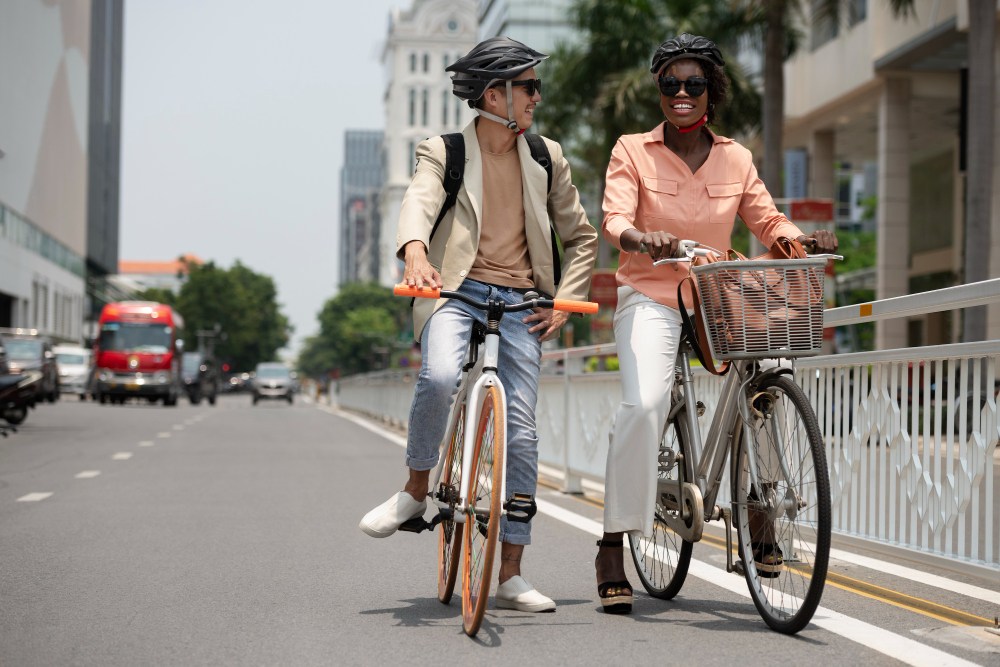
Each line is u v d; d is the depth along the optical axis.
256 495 11.83
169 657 4.94
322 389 96.81
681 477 5.81
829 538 4.96
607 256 49.03
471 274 5.77
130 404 52.84
